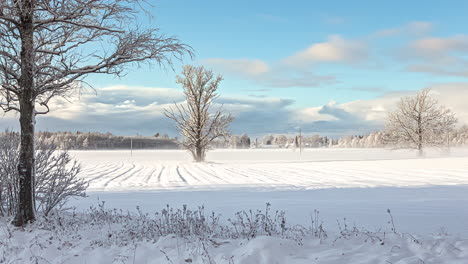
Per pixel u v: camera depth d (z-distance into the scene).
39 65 9.66
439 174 30.06
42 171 10.80
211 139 52.56
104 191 20.45
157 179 29.12
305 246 6.69
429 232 8.59
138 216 11.55
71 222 10.02
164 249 6.70
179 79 50.06
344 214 11.41
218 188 21.47
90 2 8.67
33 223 9.45
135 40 9.38
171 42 9.66
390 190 18.83
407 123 60.50
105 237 8.30
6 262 6.64
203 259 5.90
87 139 141.75
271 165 47.78
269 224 8.77
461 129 108.44
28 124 9.55
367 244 6.62
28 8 8.41
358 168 39.56
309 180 26.39
